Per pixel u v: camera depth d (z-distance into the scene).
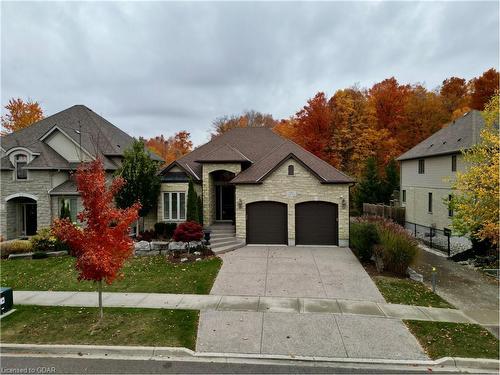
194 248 17.56
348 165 40.56
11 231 22.88
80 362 7.95
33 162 22.17
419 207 28.25
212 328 9.41
